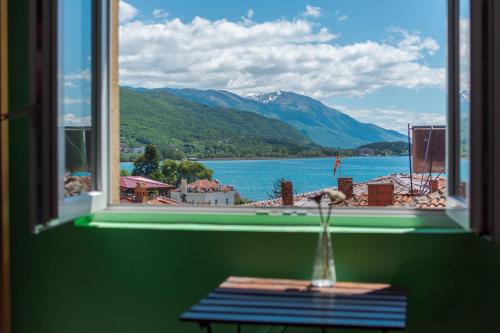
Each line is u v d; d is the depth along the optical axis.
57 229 2.91
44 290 2.93
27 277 2.94
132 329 2.87
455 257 2.66
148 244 2.85
